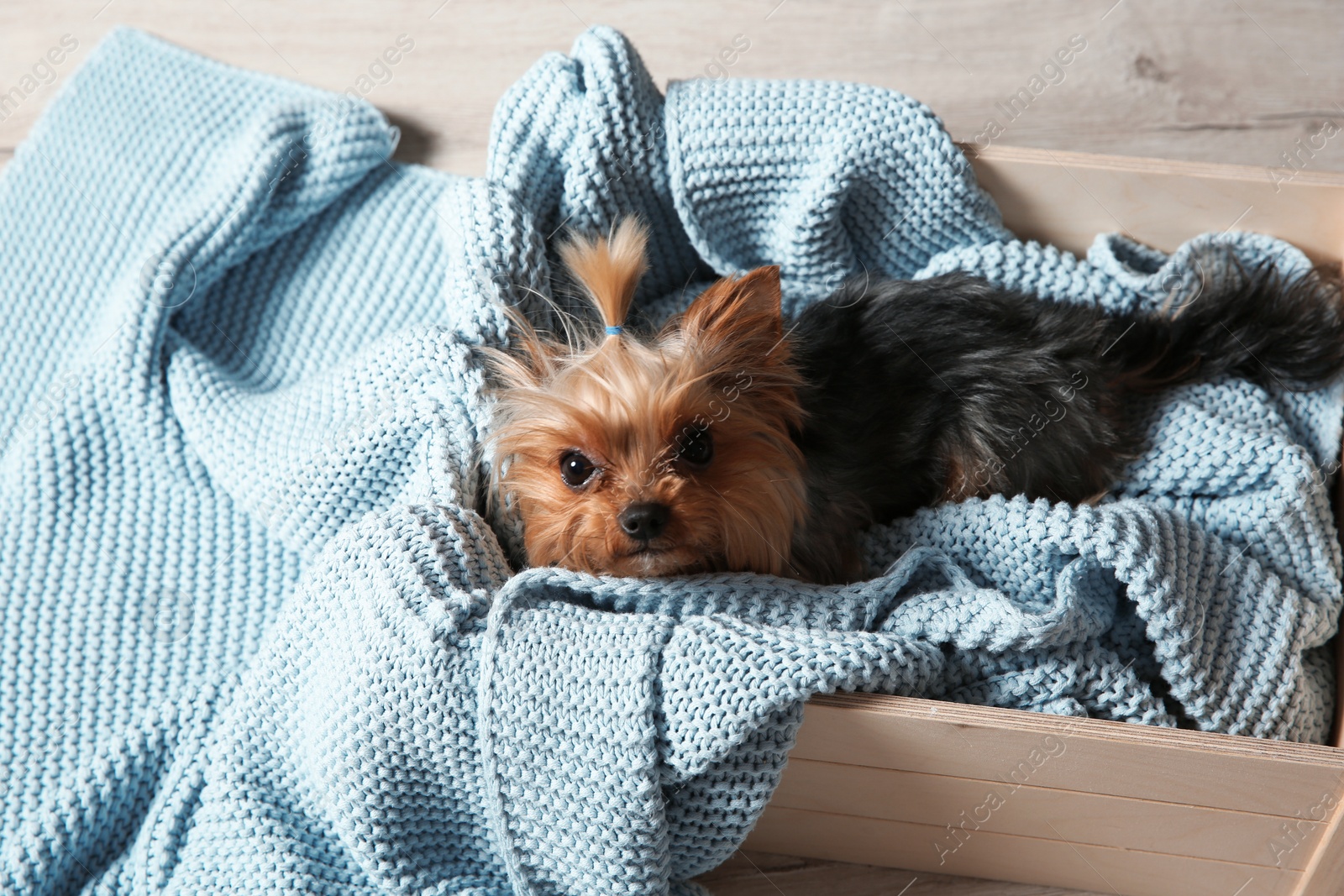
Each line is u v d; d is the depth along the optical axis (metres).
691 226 0.80
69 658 0.76
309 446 0.76
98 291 0.87
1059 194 0.80
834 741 0.69
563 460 0.69
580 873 0.69
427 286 0.85
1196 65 0.97
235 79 0.93
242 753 0.72
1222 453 0.75
